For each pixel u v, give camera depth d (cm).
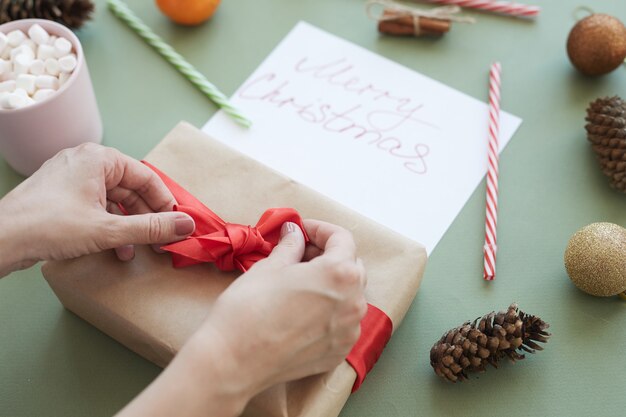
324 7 61
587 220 52
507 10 60
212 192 48
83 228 42
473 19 59
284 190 48
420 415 45
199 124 56
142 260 45
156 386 36
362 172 53
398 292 45
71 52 51
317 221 44
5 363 47
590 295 49
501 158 54
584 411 45
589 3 61
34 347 47
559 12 61
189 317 43
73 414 45
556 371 46
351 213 47
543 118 56
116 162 44
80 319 49
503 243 51
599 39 54
